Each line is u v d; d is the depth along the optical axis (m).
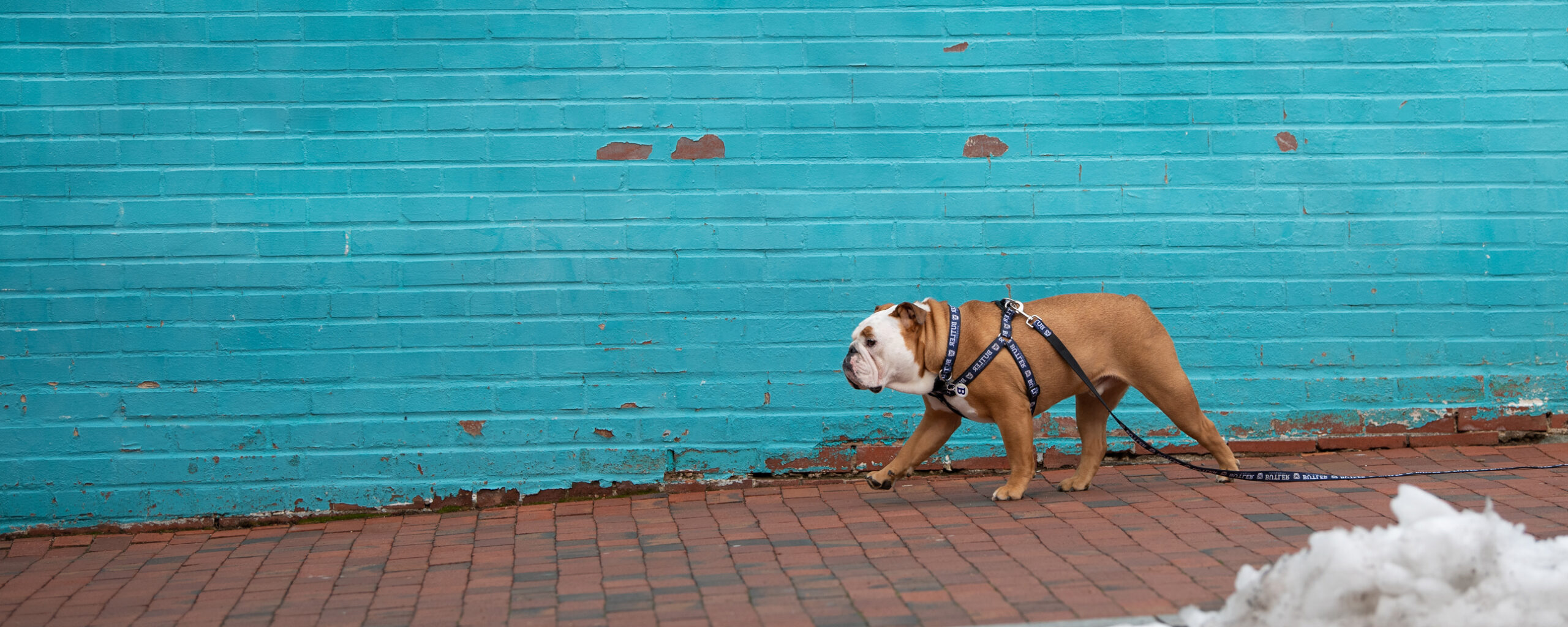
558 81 6.52
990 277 6.60
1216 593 3.78
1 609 4.52
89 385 6.32
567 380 6.52
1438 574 3.11
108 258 6.34
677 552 4.89
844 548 4.79
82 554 5.80
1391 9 6.68
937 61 6.61
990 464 6.60
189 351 6.38
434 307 6.48
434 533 5.77
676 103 6.55
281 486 6.40
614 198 6.53
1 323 6.29
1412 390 6.64
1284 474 5.45
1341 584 3.11
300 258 6.43
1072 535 4.80
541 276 6.52
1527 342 6.65
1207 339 6.63
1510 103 6.67
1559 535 4.42
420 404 6.47
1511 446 6.60
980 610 3.70
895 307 5.42
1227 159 6.65
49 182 6.32
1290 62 6.66
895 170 6.60
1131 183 6.62
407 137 6.47
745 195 6.56
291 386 6.42
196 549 5.76
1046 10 6.63
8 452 6.28
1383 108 6.67
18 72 6.31
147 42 6.37
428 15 6.48
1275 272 6.64
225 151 6.39
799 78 6.58
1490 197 6.66
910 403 6.57
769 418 6.55
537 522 5.91
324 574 4.92
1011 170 6.62
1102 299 5.58
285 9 6.43
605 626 3.73
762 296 6.56
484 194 6.50
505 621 3.86
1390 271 6.65
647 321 6.54
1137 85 6.64
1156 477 6.19
